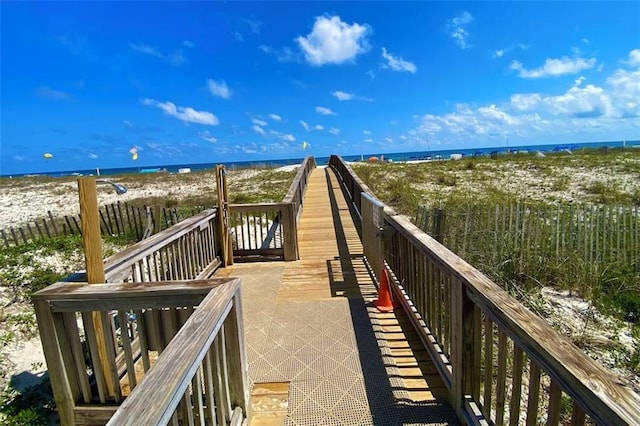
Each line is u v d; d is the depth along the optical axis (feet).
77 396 8.22
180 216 30.99
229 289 6.97
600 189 40.27
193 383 5.52
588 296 16.44
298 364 9.56
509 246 18.76
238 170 125.39
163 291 7.36
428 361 9.49
